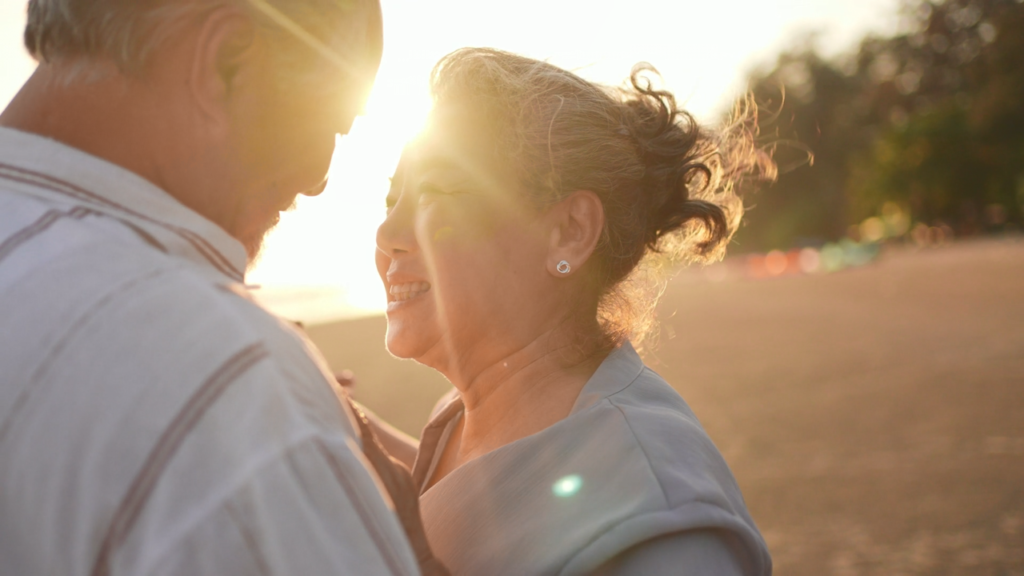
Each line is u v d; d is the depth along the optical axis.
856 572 4.04
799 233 65.25
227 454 0.55
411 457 1.50
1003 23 52.34
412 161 1.19
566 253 1.16
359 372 12.25
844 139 63.50
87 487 0.54
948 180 56.25
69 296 0.59
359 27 0.80
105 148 0.69
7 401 0.56
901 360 10.47
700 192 1.32
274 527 0.54
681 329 16.00
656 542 0.87
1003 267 26.30
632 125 1.19
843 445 6.50
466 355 1.19
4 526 0.56
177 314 0.59
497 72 1.16
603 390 1.09
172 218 0.69
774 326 15.51
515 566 0.92
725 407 8.30
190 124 0.71
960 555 4.15
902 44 61.72
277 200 0.82
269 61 0.74
